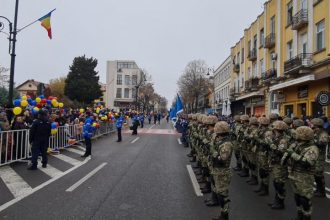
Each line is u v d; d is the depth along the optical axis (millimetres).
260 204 7617
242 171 10875
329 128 14148
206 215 6691
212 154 6344
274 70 28469
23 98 14773
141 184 9289
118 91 96125
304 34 23156
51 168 11406
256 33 35219
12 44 14617
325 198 8258
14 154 12188
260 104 32750
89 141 14414
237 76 44188
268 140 7648
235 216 6719
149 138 24484
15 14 14633
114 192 8328
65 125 17297
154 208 7105
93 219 6320
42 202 7359
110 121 29047
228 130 6258
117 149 17469
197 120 11305
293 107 24438
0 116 12133
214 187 6691
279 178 7219
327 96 16609
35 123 11125
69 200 7551
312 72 20938
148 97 79125
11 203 7242
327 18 19500
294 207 7406
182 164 12805
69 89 63594
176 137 25734
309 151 5953
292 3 25125
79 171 10969
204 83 71750
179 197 8016
